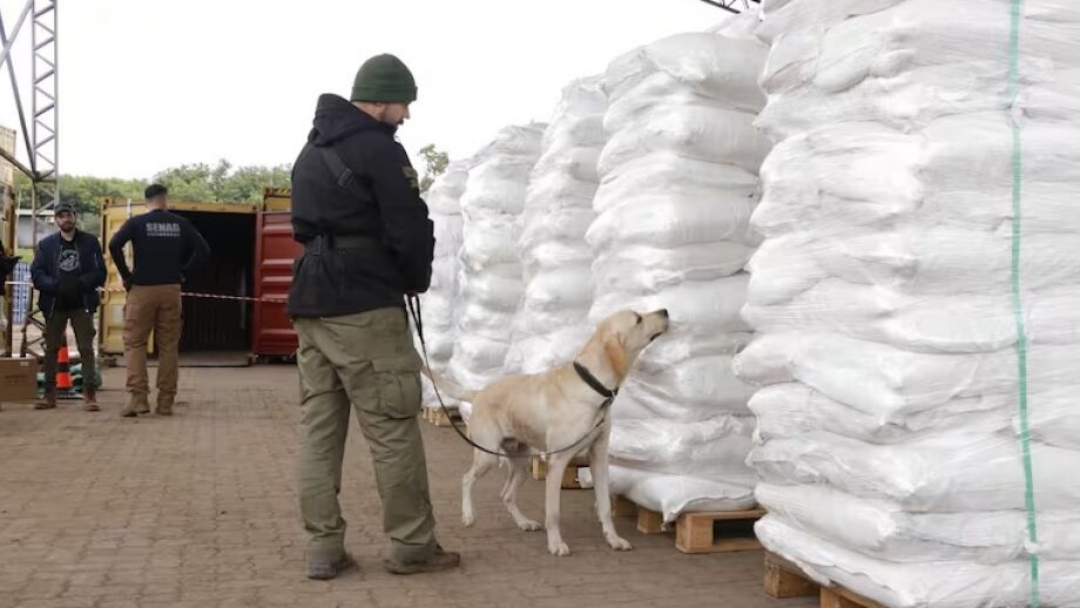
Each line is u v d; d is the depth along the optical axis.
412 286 3.93
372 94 3.98
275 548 4.39
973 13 2.95
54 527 4.70
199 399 10.47
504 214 7.26
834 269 3.23
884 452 3.02
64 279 9.04
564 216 5.72
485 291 7.20
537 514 5.18
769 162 3.58
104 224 15.34
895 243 2.98
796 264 3.42
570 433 4.38
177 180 56.97
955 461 2.89
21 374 8.98
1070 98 2.95
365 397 3.88
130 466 6.34
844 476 3.15
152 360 15.88
